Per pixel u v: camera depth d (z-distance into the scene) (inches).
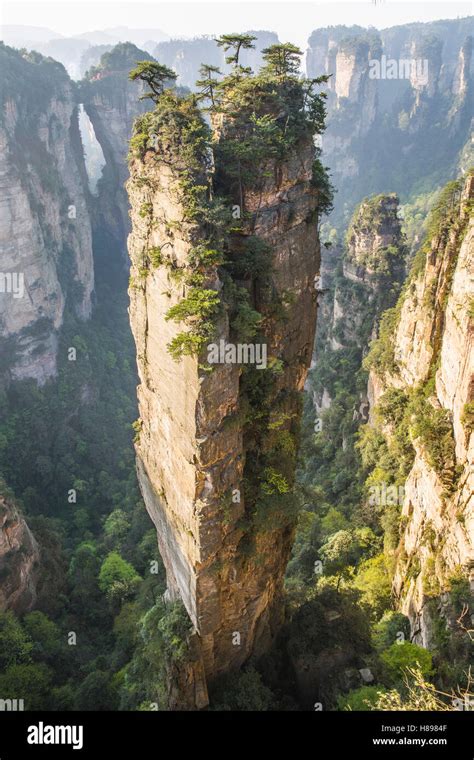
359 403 2974.9
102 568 2506.2
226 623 1275.8
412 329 2197.3
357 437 2758.4
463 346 1555.1
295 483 1343.5
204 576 1162.6
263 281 1133.7
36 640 2012.8
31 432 3651.6
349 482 2623.0
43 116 4261.8
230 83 1128.2
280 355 1244.5
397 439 2209.6
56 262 4377.5
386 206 3208.7
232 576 1204.5
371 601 1856.5
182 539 1219.9
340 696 1250.0
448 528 1531.7
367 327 3179.1
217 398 1018.1
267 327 1178.0
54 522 3115.2
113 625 2230.6
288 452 1258.6
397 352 2368.4
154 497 1423.5
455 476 1561.3
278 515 1210.0
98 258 5782.5
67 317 4532.5
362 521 2267.5
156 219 1082.7
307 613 1486.2
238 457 1113.4
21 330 3882.9
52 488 3459.6
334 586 1681.8
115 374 4670.3
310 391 3693.4
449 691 1219.9
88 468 3659.0
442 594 1467.8
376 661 1368.1
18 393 3804.1
